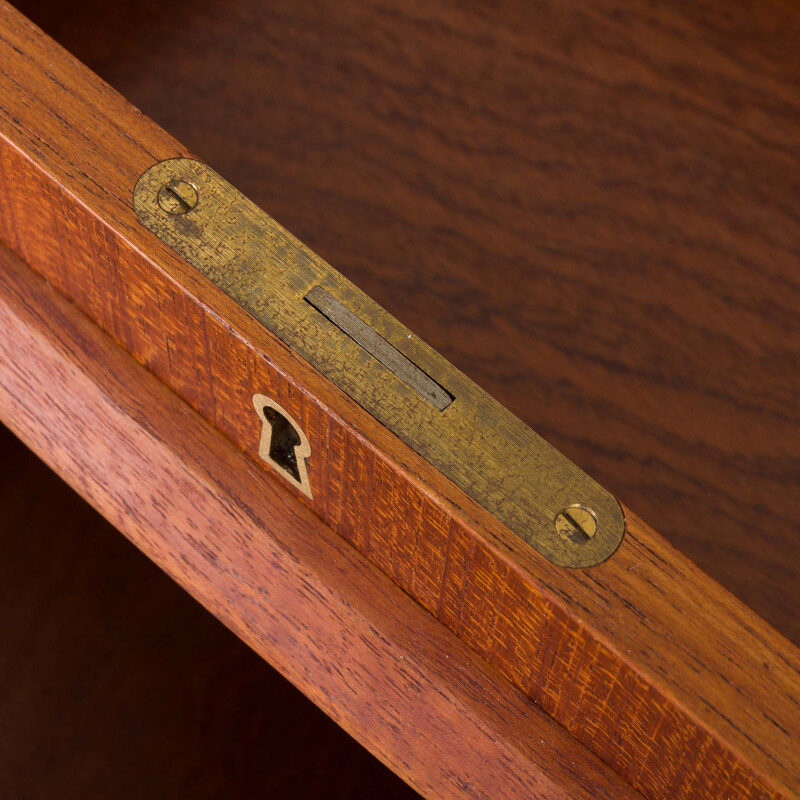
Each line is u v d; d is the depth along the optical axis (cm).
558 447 41
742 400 42
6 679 44
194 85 44
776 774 31
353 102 44
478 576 33
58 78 34
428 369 33
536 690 34
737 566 40
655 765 33
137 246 33
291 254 33
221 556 36
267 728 44
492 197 43
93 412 36
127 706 44
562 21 45
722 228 43
